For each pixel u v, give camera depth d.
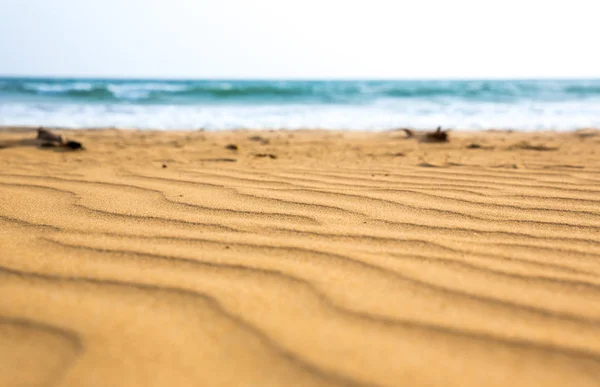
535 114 10.77
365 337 1.11
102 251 1.59
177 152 4.61
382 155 4.41
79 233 1.77
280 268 1.47
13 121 8.55
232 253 1.59
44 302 1.25
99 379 0.96
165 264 1.49
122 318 1.18
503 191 2.62
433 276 1.43
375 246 1.68
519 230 1.90
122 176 2.96
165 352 1.05
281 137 6.47
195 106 13.09
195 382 0.95
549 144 5.45
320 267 1.48
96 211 2.09
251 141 5.92
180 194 2.46
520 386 0.95
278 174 3.11
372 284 1.37
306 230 1.86
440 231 1.88
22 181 2.74
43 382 0.96
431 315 1.20
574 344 1.09
